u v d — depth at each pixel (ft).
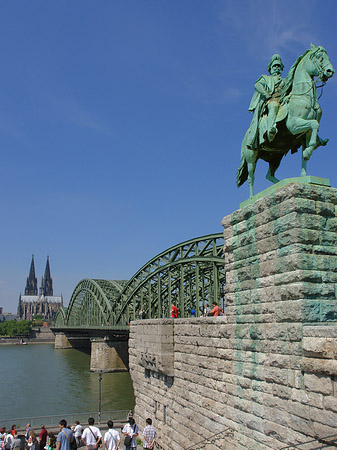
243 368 46.16
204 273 121.80
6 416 143.02
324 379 34.06
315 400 34.78
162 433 70.95
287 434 38.06
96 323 305.73
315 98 43.24
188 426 60.64
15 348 524.93
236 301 48.39
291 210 40.11
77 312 424.05
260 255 44.50
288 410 38.17
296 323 37.91
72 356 386.73
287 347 38.81
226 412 49.57
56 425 105.91
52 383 215.51
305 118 42.57
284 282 40.24
